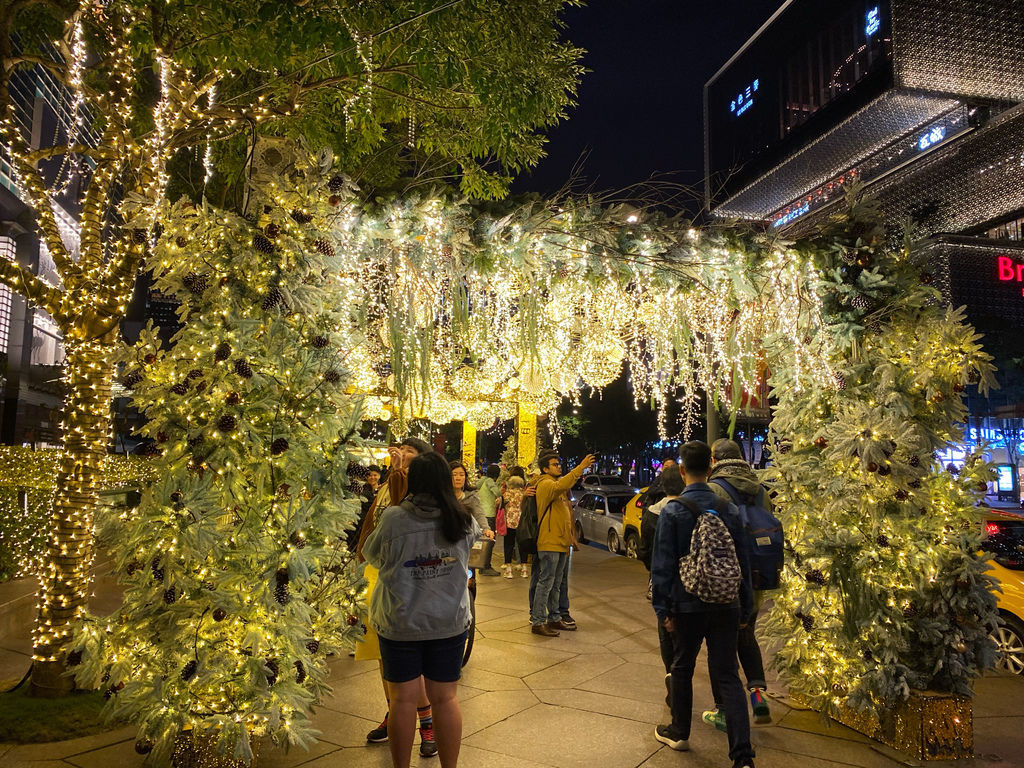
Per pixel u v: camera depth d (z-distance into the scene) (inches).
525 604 341.7
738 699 148.6
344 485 162.7
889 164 1974.7
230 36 226.4
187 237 158.7
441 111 285.9
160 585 147.7
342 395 168.2
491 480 431.2
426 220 174.7
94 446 193.2
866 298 193.6
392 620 131.1
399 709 130.5
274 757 157.6
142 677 149.1
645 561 263.9
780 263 198.5
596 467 1513.3
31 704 177.0
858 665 177.2
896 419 182.1
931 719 163.9
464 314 191.3
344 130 295.3
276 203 164.1
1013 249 1668.3
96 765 149.9
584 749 163.8
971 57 1742.1
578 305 221.3
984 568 175.3
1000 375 1498.5
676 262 196.9
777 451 213.9
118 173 210.4
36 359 1374.3
